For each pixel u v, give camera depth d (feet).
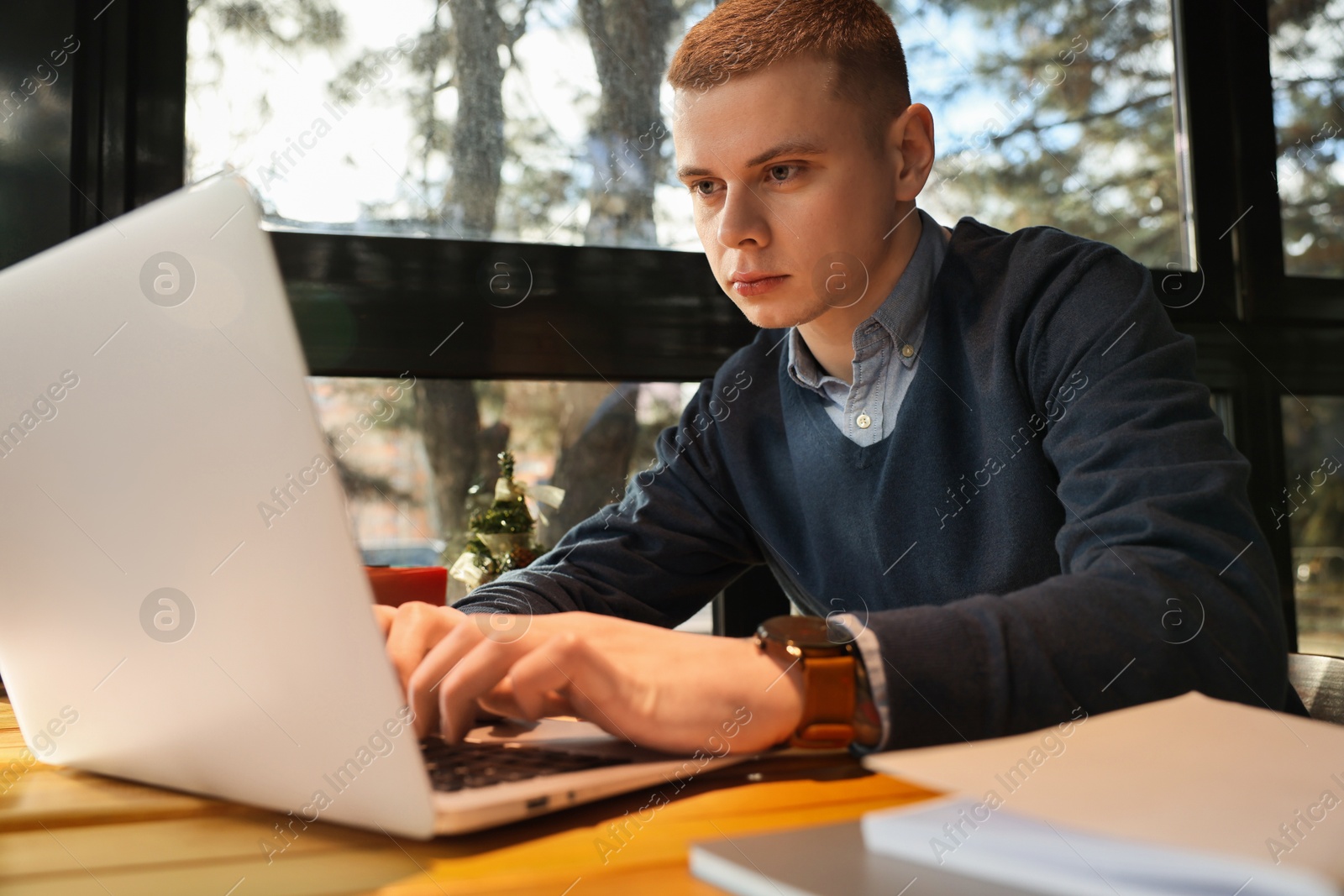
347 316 4.91
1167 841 0.95
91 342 1.47
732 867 1.14
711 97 3.11
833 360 3.63
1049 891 1.02
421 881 1.22
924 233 3.63
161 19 4.80
